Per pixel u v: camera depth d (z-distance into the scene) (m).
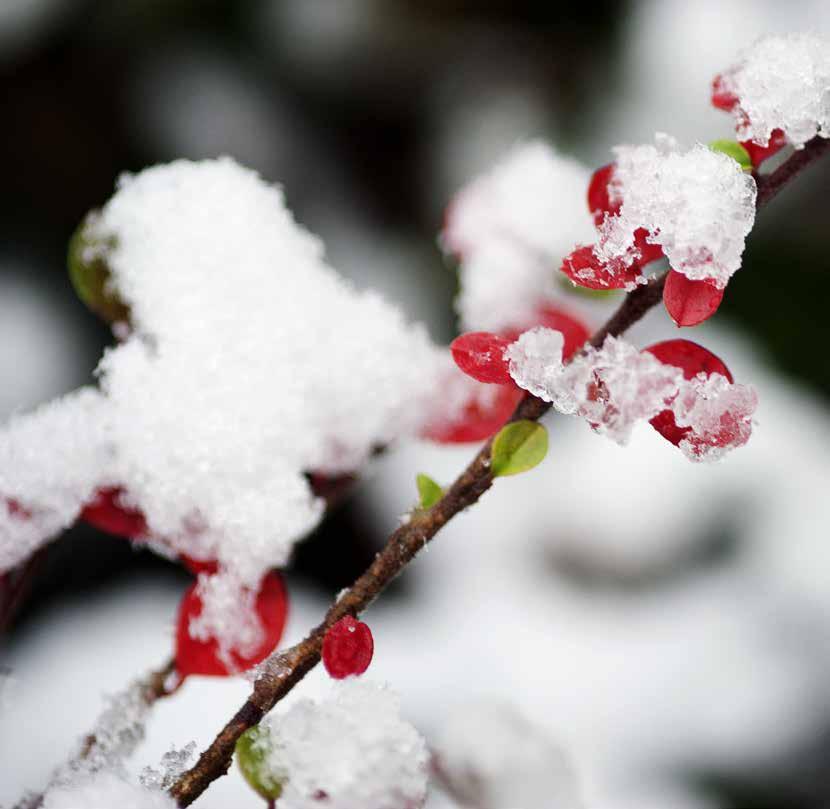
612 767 1.05
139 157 1.83
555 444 1.46
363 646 0.40
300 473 0.45
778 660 1.21
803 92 0.40
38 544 0.44
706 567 1.36
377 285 1.74
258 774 0.40
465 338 0.40
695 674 1.19
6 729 0.87
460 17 2.07
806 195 1.74
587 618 1.28
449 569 1.34
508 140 1.90
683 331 1.53
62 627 1.20
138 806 0.40
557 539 1.36
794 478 1.41
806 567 1.31
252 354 0.44
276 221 0.46
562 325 0.45
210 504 0.43
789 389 1.56
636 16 1.92
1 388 1.45
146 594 1.28
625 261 0.39
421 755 0.40
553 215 0.46
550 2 2.04
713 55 1.76
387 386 0.46
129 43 1.87
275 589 0.43
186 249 0.45
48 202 1.78
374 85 1.96
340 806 0.39
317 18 1.99
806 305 1.64
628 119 1.83
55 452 0.43
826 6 1.69
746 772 1.08
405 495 1.32
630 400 0.39
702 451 0.39
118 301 0.45
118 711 0.43
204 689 0.83
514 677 1.16
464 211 0.47
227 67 1.92
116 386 0.44
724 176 0.39
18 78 1.80
